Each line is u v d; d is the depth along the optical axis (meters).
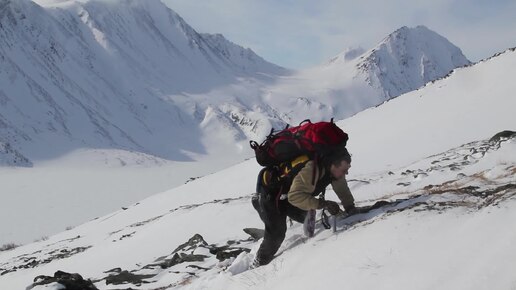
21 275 18.09
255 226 14.73
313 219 5.16
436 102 42.88
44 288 5.51
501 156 12.68
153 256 14.62
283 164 5.00
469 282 3.10
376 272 3.74
